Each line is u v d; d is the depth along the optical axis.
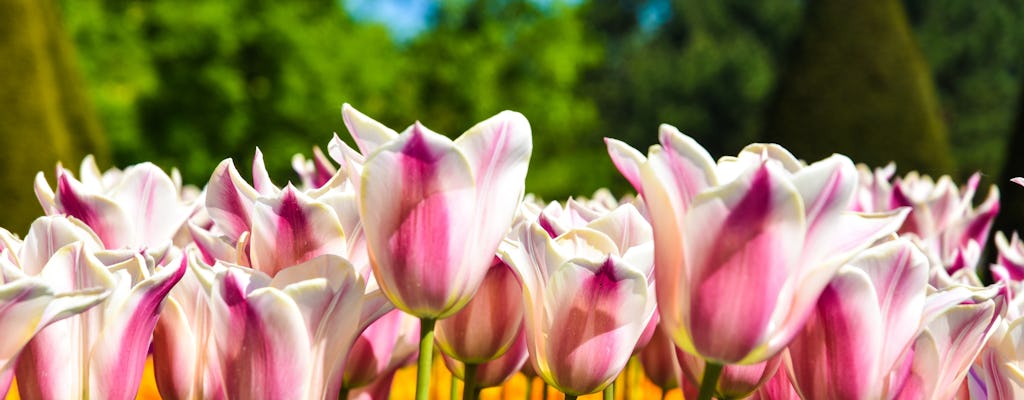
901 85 5.83
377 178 0.72
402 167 0.72
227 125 13.55
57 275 0.71
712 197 0.69
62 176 0.82
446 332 0.83
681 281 0.70
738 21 21.23
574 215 0.89
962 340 0.76
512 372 0.89
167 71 13.38
